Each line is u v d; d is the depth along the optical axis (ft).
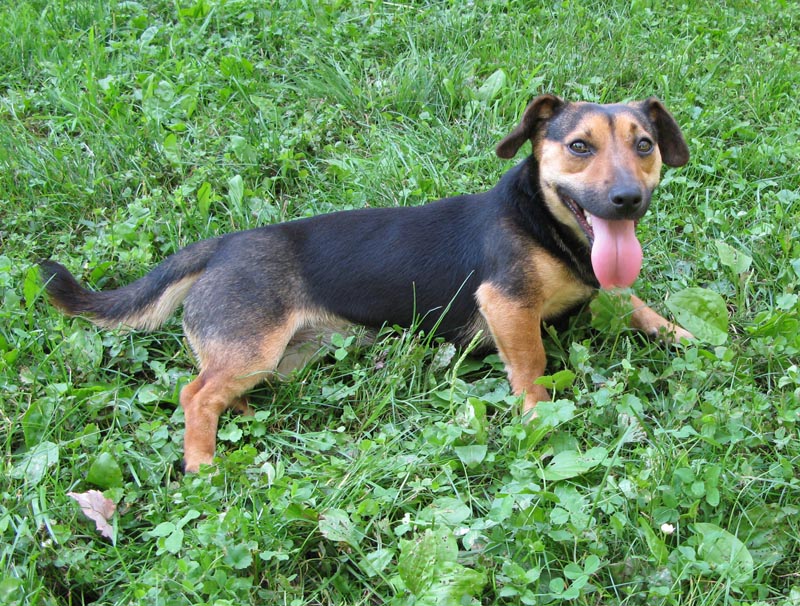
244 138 4.82
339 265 3.92
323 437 3.55
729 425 3.35
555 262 3.75
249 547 3.03
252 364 3.71
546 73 5.39
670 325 3.92
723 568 2.95
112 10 5.84
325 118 5.06
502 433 3.41
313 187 4.73
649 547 3.00
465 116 5.15
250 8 5.84
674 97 5.24
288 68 5.44
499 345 3.78
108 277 4.25
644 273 4.24
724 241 4.34
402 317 3.92
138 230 4.42
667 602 2.92
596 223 3.61
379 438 3.42
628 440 3.31
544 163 3.74
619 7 6.08
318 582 3.11
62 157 4.71
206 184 4.42
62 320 3.90
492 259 3.79
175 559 3.08
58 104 5.10
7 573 3.05
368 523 3.17
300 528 3.18
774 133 4.99
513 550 3.09
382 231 3.96
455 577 2.90
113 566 3.12
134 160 4.70
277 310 3.81
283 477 3.36
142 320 3.94
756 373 3.72
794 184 4.66
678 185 4.63
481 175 4.76
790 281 4.09
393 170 4.69
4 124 4.88
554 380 3.57
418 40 5.64
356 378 3.74
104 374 3.84
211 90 5.25
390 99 5.22
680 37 5.82
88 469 3.38
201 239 4.32
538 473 3.21
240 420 3.64
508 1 6.02
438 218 3.96
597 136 3.61
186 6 5.88
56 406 3.54
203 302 3.80
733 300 4.09
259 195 4.62
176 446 3.57
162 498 3.31
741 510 3.14
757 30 5.97
